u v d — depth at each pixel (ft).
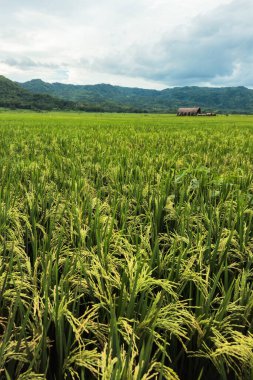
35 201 15.90
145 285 8.73
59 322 7.48
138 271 8.57
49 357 7.84
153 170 25.04
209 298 8.66
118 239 11.64
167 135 69.41
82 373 6.67
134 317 8.47
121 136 63.31
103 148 41.19
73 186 19.36
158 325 7.81
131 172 23.71
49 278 8.98
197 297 9.14
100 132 76.38
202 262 11.42
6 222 13.82
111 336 7.13
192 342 8.43
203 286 8.95
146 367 6.91
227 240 11.53
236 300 8.75
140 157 32.40
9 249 11.21
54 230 13.38
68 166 27.76
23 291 9.77
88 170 26.16
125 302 8.32
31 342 7.46
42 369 7.41
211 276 11.10
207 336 8.10
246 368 7.47
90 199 16.31
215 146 47.50
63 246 12.34
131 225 14.19
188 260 10.72
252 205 17.04
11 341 7.35
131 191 18.95
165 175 23.80
